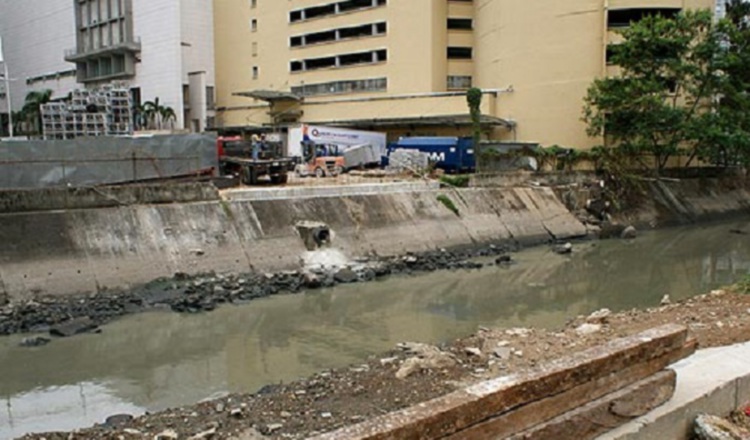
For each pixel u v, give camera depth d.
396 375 10.40
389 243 26.23
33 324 16.31
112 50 70.00
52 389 12.23
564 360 4.59
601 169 38.22
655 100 36.97
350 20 56.09
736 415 5.67
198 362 13.83
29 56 87.06
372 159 43.34
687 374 5.91
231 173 32.62
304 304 18.97
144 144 27.27
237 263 22.11
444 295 20.45
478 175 33.31
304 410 9.26
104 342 15.23
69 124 42.31
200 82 66.56
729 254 28.92
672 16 41.94
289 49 61.25
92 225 20.52
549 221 32.78
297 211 25.30
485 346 11.67
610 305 19.25
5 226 19.00
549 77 43.88
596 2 42.38
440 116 48.38
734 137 37.03
